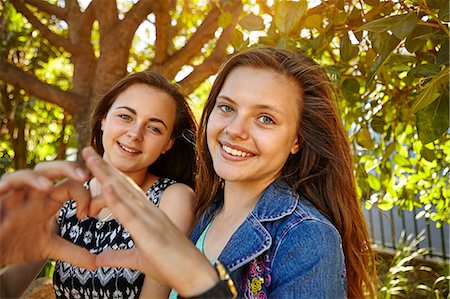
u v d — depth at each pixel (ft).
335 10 5.82
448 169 7.54
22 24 13.21
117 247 4.82
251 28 5.62
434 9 4.81
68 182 2.94
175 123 5.43
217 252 4.00
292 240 3.53
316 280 3.37
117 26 9.84
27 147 15.39
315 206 4.08
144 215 2.58
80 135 9.54
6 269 3.97
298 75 3.95
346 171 4.24
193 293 2.56
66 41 10.47
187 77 9.46
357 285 4.29
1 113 14.37
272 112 3.76
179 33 12.75
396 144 8.29
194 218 4.80
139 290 4.72
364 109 7.38
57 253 3.19
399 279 10.91
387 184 8.20
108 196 2.56
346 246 4.20
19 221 2.89
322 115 4.06
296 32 6.07
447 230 13.38
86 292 4.83
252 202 4.10
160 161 5.74
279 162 3.88
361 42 6.23
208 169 4.65
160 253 2.55
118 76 9.81
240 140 3.75
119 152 5.05
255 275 3.67
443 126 4.53
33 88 9.96
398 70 6.43
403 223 14.20
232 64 4.07
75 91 10.18
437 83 4.35
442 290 11.33
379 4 5.59
